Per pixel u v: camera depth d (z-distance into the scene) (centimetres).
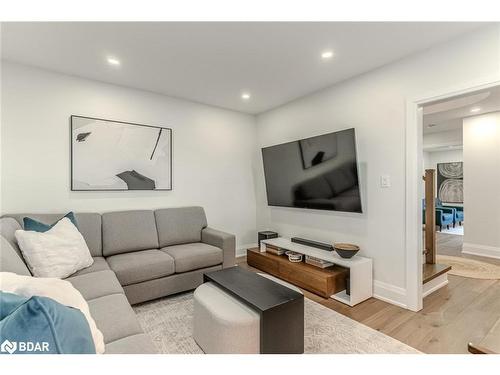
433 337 189
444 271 281
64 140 267
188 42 210
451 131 570
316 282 259
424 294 260
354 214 280
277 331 155
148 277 236
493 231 405
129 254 262
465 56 198
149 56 233
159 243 296
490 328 202
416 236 229
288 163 341
